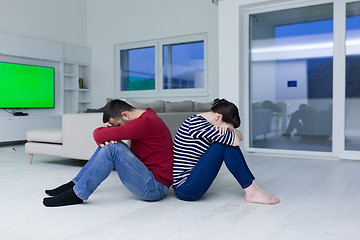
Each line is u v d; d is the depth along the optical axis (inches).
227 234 59.9
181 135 79.5
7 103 215.8
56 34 249.6
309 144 154.9
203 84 226.8
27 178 111.5
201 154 78.9
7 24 217.3
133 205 78.3
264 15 164.6
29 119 221.6
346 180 106.3
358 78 143.0
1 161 149.7
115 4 257.9
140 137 75.0
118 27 257.3
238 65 166.1
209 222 66.4
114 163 74.3
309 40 153.4
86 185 76.7
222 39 169.8
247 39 168.2
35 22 234.8
